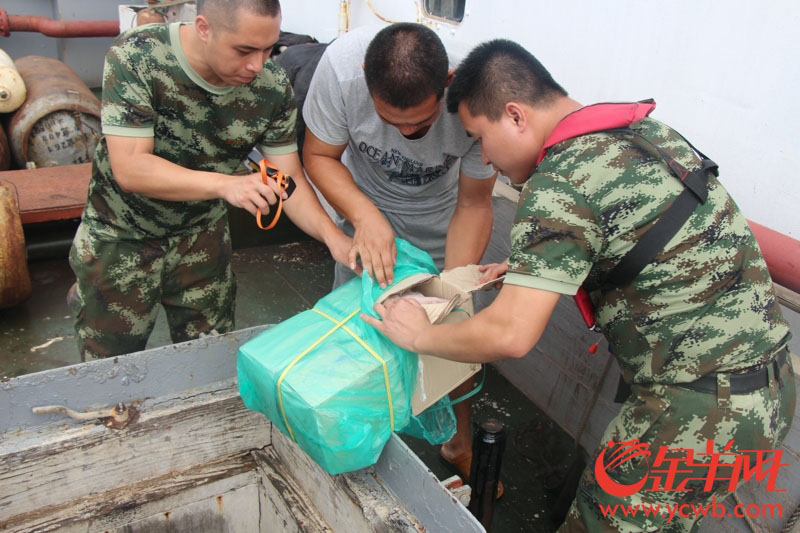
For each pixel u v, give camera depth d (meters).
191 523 1.77
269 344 1.48
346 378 1.36
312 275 3.75
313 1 4.10
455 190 2.36
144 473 1.69
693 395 1.37
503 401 2.83
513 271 1.30
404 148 2.02
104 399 1.61
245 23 1.51
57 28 5.93
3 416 1.50
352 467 1.41
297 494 1.71
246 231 3.93
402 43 1.55
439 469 2.44
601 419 2.46
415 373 1.52
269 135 2.00
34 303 3.33
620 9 2.30
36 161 4.20
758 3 1.92
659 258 1.31
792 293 1.90
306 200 2.01
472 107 1.43
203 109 1.82
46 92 4.15
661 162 1.31
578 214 1.27
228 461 1.80
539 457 2.53
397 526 1.38
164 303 2.28
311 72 3.12
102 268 2.03
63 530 1.55
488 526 2.12
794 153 1.91
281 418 1.42
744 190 2.08
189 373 1.70
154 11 4.17
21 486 1.51
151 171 1.70
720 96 2.07
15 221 2.96
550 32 2.59
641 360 1.44
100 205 1.98
